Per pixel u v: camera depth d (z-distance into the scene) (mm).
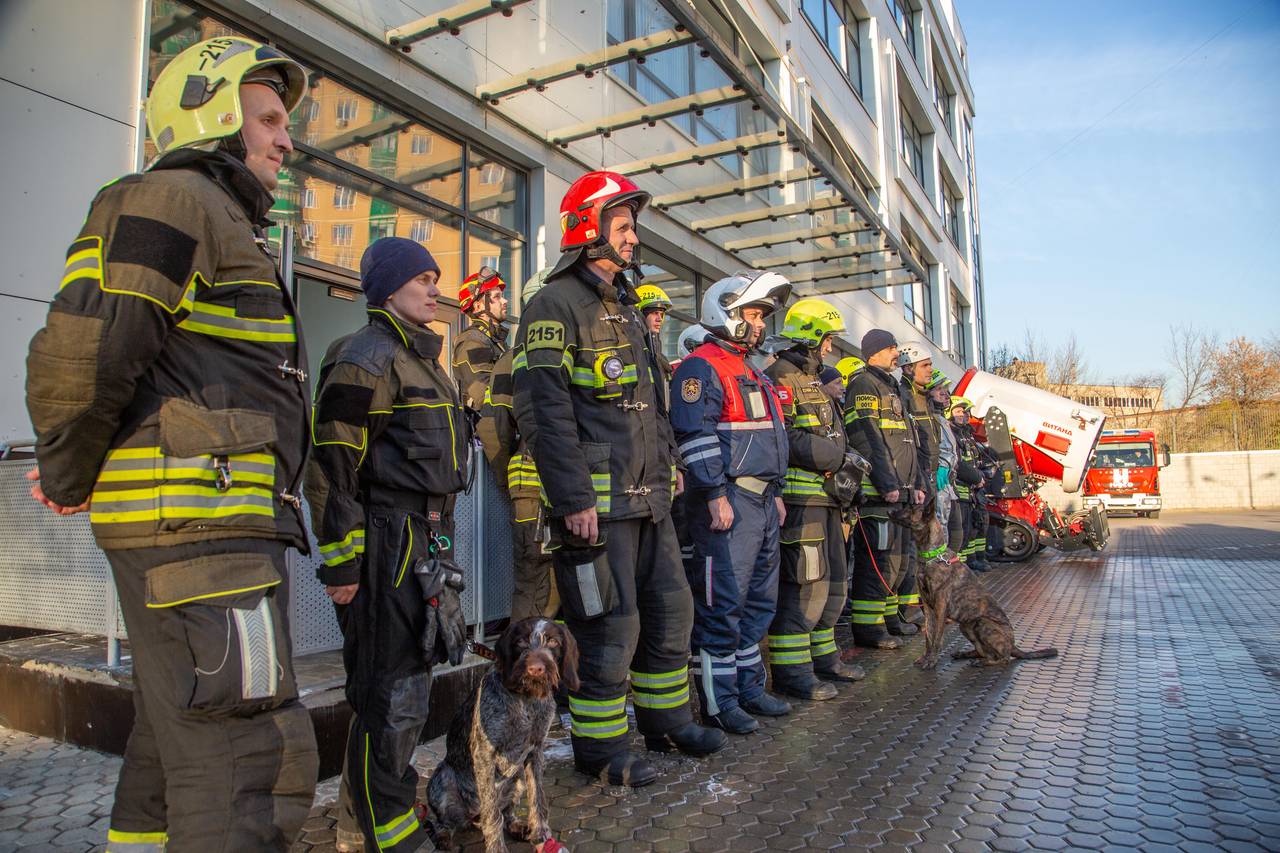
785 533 4922
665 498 3568
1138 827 2920
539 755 2773
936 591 5727
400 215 6707
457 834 2990
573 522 3219
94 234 1609
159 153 1925
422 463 2609
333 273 6066
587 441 3400
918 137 26891
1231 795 3215
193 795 1646
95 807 2896
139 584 1686
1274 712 4391
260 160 2020
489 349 5223
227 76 1899
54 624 3754
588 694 3434
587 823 3018
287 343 1934
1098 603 8500
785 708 4523
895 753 3809
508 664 2666
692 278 11711
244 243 1838
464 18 6121
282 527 1836
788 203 10312
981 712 4508
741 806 3168
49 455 1603
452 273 7199
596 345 3422
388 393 2564
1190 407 47469
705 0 11180
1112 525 23812
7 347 4242
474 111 7188
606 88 8820
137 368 1587
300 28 5629
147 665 1686
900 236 21438
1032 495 13727
